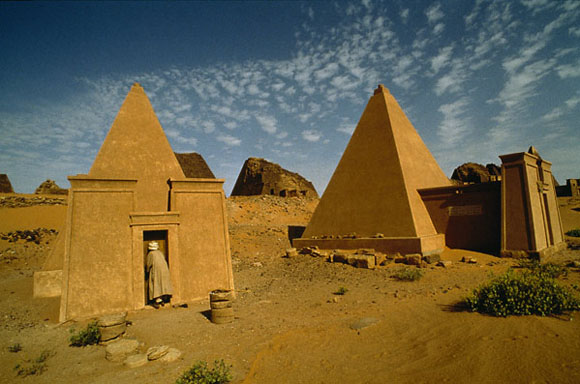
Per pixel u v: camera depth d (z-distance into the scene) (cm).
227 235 1146
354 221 1831
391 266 1430
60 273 1210
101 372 553
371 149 1911
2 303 1118
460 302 733
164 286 970
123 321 722
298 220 3378
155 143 1282
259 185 5872
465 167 5025
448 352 470
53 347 678
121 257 970
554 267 1040
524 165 1479
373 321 673
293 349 581
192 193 1129
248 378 495
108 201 996
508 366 395
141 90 1340
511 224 1481
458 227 1702
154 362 581
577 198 3712
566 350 405
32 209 2891
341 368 485
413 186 1781
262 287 1256
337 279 1305
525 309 563
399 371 447
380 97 2005
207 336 699
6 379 538
